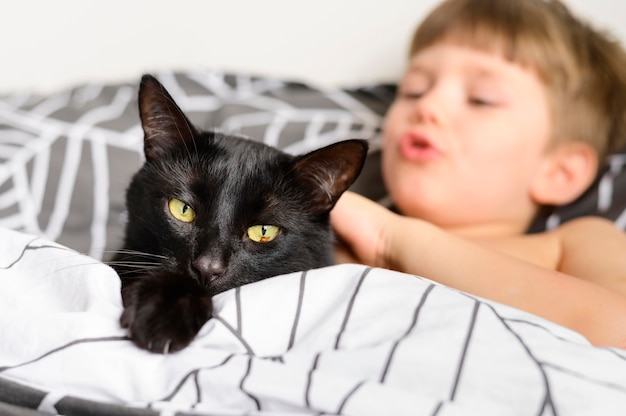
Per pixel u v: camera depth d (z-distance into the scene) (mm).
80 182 586
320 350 347
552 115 565
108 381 341
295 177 444
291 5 708
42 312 360
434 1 694
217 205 425
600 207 597
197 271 411
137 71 725
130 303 362
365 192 614
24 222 563
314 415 320
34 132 604
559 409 316
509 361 332
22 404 339
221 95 664
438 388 327
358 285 366
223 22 714
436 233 481
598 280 500
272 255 434
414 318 351
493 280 445
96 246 554
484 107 549
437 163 548
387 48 711
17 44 718
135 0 707
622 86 599
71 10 707
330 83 722
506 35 556
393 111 592
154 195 440
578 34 592
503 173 556
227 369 335
